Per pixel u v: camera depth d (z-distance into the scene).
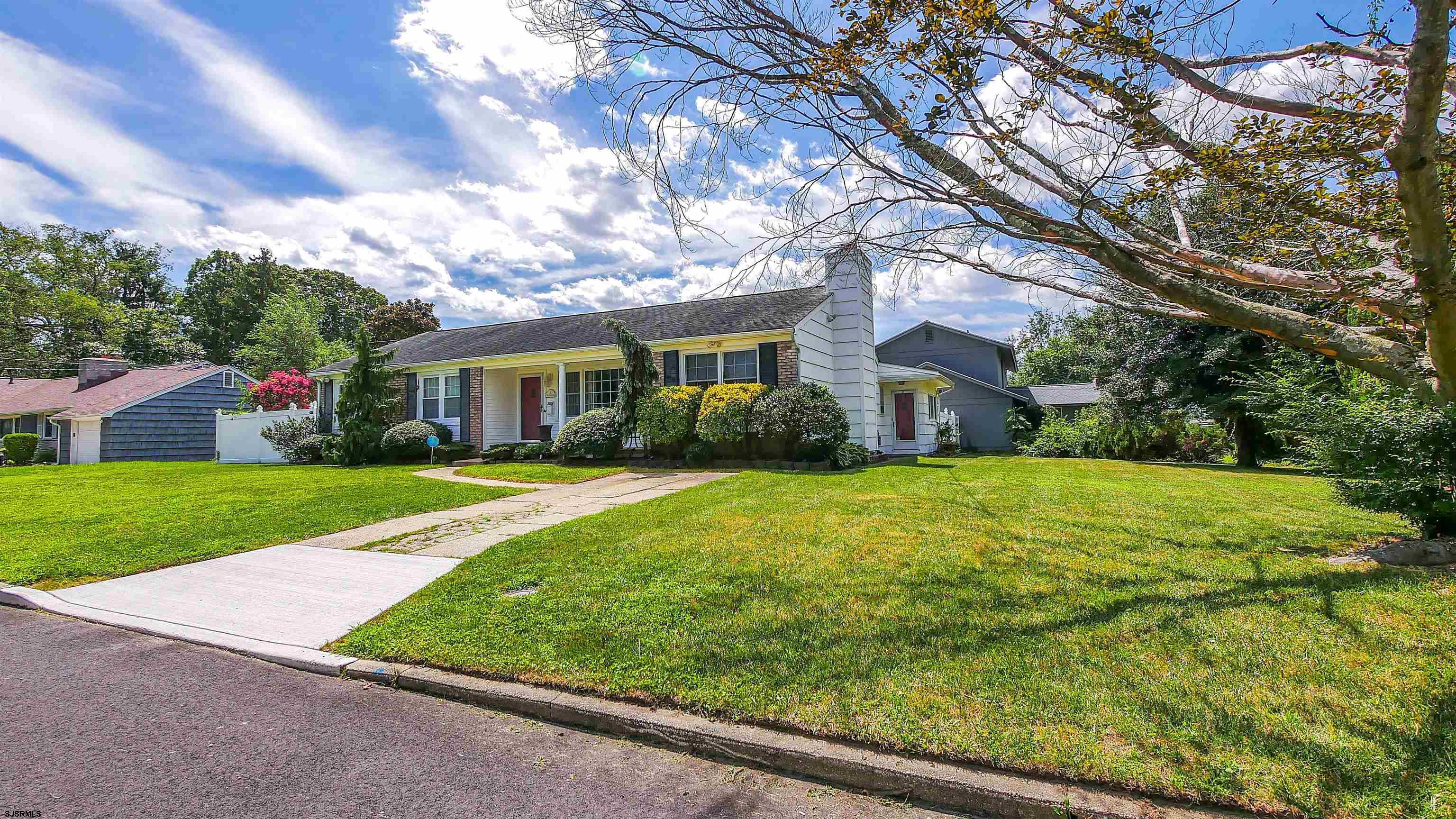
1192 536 5.77
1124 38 2.98
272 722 3.09
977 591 4.34
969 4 2.94
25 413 27.27
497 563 5.64
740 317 15.86
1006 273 4.19
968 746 2.51
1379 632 3.35
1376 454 5.00
